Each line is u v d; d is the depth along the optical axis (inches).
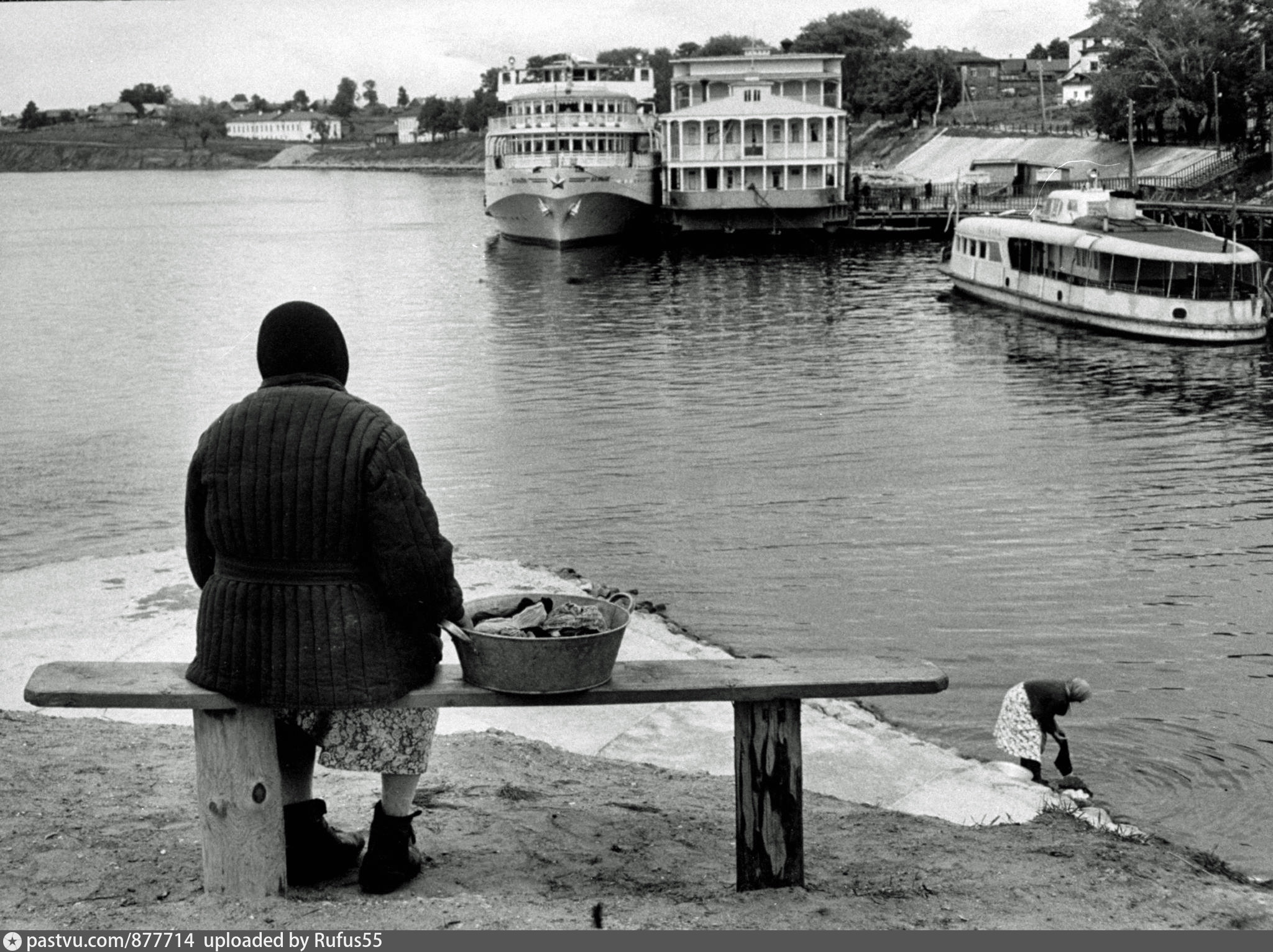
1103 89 3221.0
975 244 1947.6
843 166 3139.8
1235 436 1014.4
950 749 376.8
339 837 195.6
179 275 2477.9
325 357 173.3
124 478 879.7
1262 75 2925.7
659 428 1048.2
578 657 170.4
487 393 1220.5
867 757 335.6
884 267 2452.0
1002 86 6461.6
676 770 307.4
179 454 957.2
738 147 3058.6
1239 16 3073.3
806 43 6210.6
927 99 5022.1
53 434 1037.2
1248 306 1509.6
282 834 179.8
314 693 166.9
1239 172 2760.8
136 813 225.0
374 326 1732.3
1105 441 997.2
